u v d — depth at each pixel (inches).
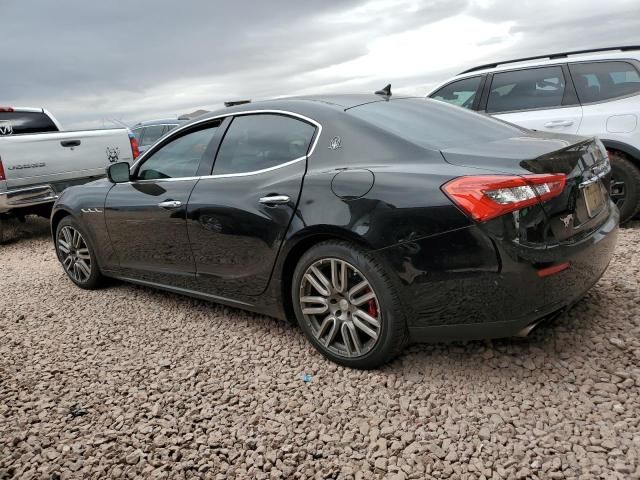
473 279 99.6
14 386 125.4
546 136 129.1
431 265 102.0
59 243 198.7
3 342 152.6
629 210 210.4
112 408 113.2
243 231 129.6
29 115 332.5
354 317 115.0
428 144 114.4
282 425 102.4
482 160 104.8
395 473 87.4
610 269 162.6
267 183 127.3
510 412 99.3
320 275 118.4
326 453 93.5
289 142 129.6
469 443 92.6
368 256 108.9
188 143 153.4
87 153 302.4
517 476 84.0
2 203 268.1
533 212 98.3
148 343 144.1
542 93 224.7
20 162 273.1
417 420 100.0
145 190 160.4
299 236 117.9
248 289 134.5
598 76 213.8
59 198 196.4
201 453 96.4
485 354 119.0
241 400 112.0
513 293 98.7
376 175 109.3
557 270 100.4
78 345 146.7
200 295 151.3
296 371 121.4
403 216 103.1
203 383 120.0
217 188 138.0
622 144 204.2
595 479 81.7
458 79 249.8
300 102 135.0
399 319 108.8
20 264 256.2
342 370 119.6
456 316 103.7
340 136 121.1
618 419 94.7
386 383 112.7
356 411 104.6
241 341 139.5
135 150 331.3
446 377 112.4
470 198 97.2
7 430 107.9
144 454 97.3
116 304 176.7
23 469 95.8
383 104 134.8
